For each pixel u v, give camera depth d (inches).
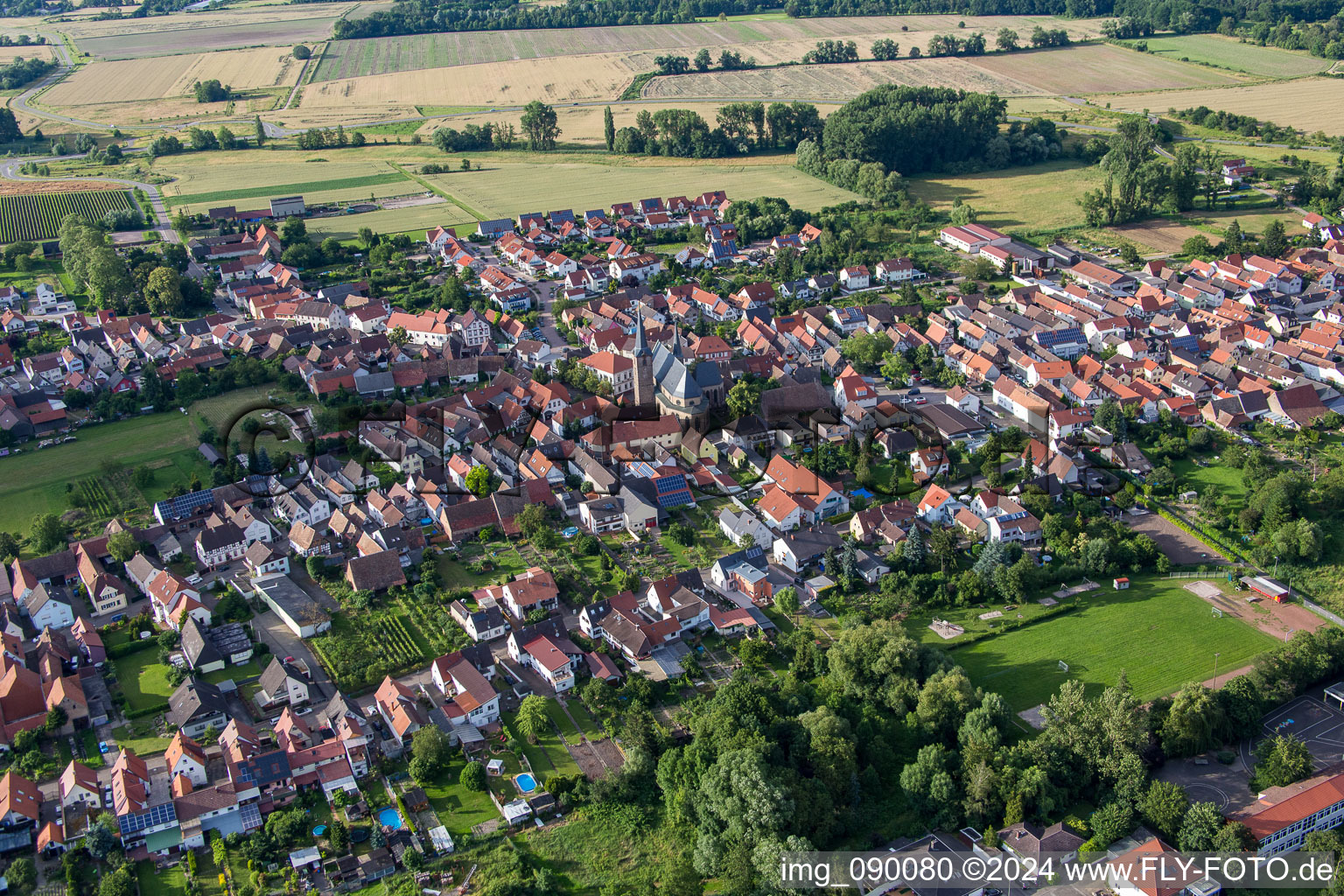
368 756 7209.6
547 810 6761.8
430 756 7003.0
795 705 7298.2
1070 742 6791.3
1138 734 6752.0
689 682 7869.1
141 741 7377.0
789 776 6510.8
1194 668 7790.4
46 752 7332.7
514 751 7268.7
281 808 6801.2
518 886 6156.5
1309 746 6973.4
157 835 6545.3
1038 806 6525.6
